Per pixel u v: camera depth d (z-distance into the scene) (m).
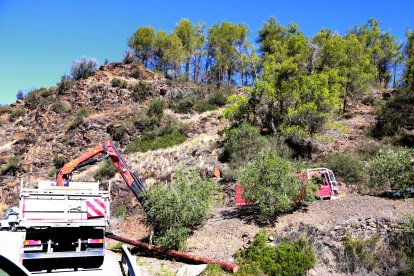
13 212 26.61
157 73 55.41
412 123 27.58
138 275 8.45
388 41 53.41
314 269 10.74
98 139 38.94
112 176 29.61
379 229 12.01
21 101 56.91
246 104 29.91
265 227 13.30
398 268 10.46
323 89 26.25
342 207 14.02
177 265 11.76
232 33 58.16
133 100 45.62
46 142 41.97
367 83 37.41
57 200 11.58
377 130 28.33
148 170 27.77
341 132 26.77
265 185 13.93
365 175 19.89
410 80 30.72
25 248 11.20
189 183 14.02
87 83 49.72
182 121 39.06
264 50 48.97
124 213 23.11
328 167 20.98
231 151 25.64
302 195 14.73
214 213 16.52
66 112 45.97
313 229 12.20
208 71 63.62
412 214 11.76
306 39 37.88
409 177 14.98
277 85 28.30
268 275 10.24
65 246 11.65
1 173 39.88
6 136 48.25
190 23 66.62
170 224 13.20
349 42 35.72
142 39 65.62
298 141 26.83
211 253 12.18
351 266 10.81
